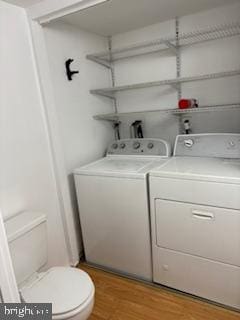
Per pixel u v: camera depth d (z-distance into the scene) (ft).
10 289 2.97
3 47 5.22
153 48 7.79
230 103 7.03
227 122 7.20
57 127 6.48
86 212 6.91
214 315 5.42
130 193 6.03
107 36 8.47
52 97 6.29
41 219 5.37
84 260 7.67
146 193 5.84
